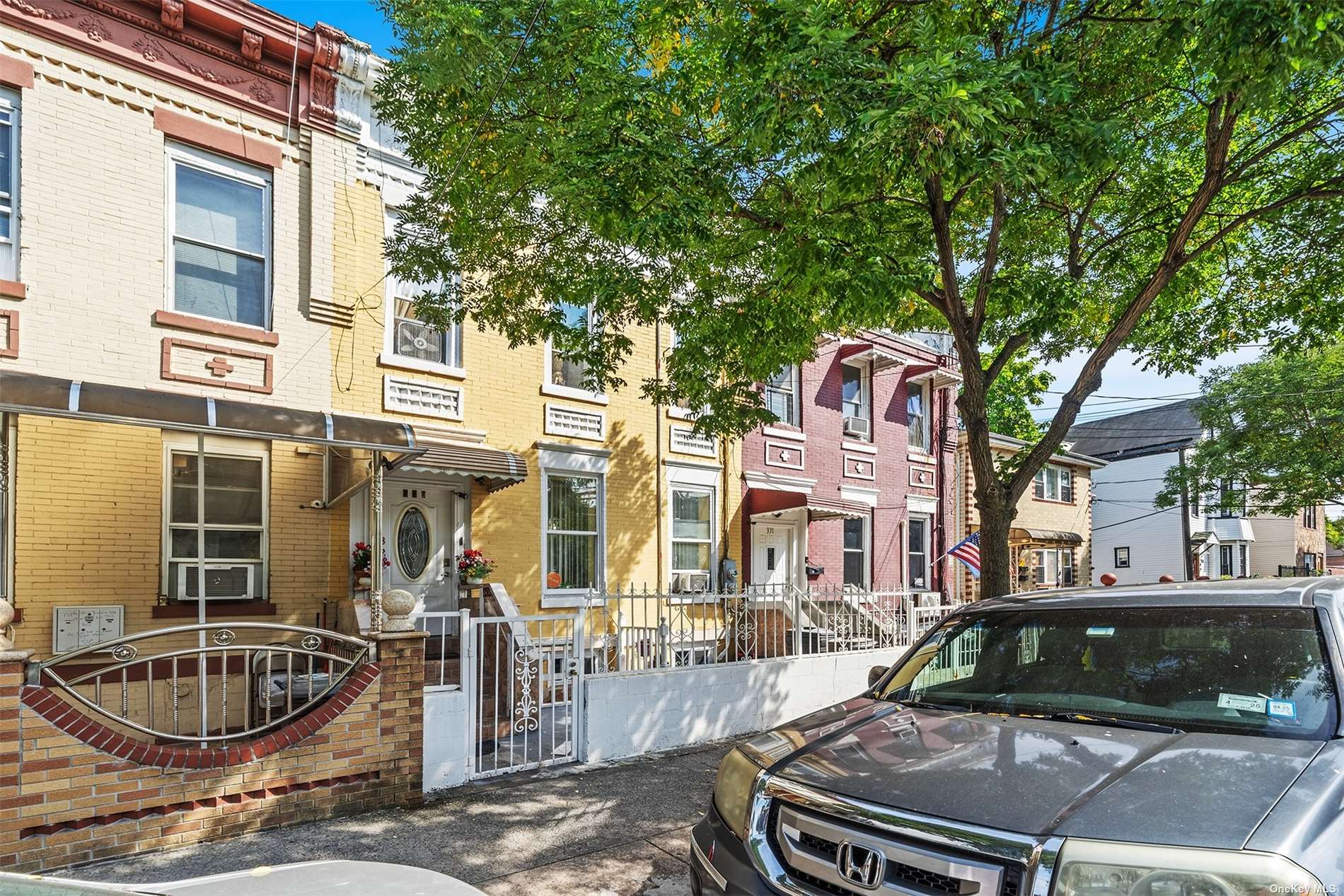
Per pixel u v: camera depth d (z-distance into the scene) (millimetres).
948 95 5105
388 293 9695
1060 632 3926
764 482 14242
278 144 8867
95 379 7488
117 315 7660
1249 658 3330
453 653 9055
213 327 8203
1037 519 23203
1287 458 22375
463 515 10172
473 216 7871
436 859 4902
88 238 7539
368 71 9430
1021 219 8805
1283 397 22281
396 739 5836
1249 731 3010
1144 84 7691
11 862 4438
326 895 2688
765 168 7262
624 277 7918
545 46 6719
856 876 2717
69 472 7352
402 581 9508
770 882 2953
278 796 5344
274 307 8688
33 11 7348
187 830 4996
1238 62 5113
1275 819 2320
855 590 10242
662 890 4523
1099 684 3543
